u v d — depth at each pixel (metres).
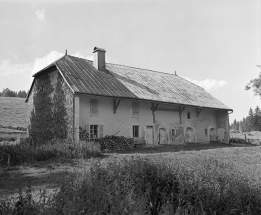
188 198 5.38
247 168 10.95
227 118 29.02
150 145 22.11
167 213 4.56
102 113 19.16
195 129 26.70
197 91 29.80
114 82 21.06
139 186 5.59
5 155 11.77
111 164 6.71
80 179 5.72
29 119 23.16
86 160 12.71
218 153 16.80
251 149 20.28
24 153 12.22
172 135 24.23
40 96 21.33
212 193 5.54
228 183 6.07
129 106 20.97
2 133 28.02
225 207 5.39
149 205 5.02
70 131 17.30
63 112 18.22
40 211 4.31
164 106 23.73
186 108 25.94
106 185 5.19
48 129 19.72
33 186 7.68
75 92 16.75
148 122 22.20
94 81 19.52
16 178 8.86
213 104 28.00
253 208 5.48
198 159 11.86
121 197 4.93
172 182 6.03
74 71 19.53
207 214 5.19
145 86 23.33
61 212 4.27
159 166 6.60
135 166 6.41
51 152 12.98
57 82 19.31
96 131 18.84
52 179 8.57
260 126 62.31
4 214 4.18
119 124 20.08
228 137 28.70
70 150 13.52
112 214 4.16
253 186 6.14
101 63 22.34
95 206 4.35
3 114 39.94
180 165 7.20
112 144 18.66
